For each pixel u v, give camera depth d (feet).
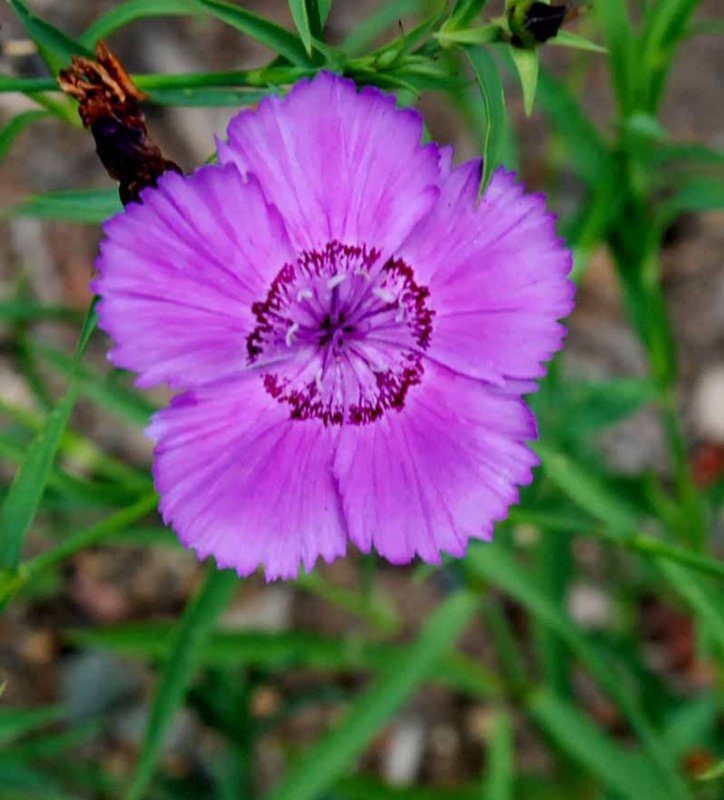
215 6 0.40
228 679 0.60
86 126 0.39
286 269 0.40
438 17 0.40
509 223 0.41
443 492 0.41
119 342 0.39
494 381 0.41
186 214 0.38
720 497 0.65
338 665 0.61
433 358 0.42
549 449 0.51
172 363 0.39
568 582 0.63
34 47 0.45
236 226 0.39
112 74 0.38
